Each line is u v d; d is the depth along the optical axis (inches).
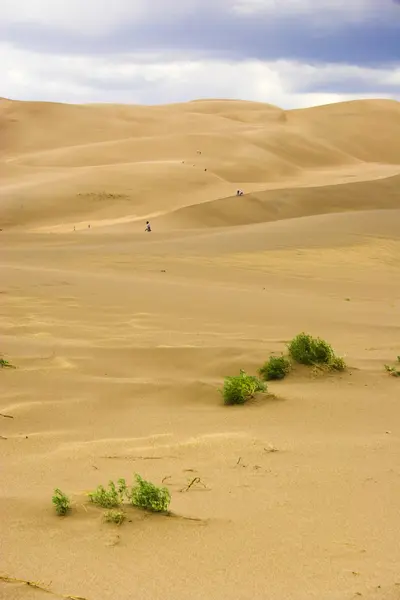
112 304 1307.8
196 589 266.4
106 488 399.5
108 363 790.5
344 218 3415.4
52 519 340.2
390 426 567.2
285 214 4781.0
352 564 292.0
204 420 593.6
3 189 6643.7
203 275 2170.3
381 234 3048.7
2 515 345.4
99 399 655.1
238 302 1456.7
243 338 994.7
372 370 780.0
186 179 7293.3
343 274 2379.4
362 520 347.3
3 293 1380.4
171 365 798.5
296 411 618.8
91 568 284.5
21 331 983.0
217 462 462.3
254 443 510.0
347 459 465.7
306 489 400.2
